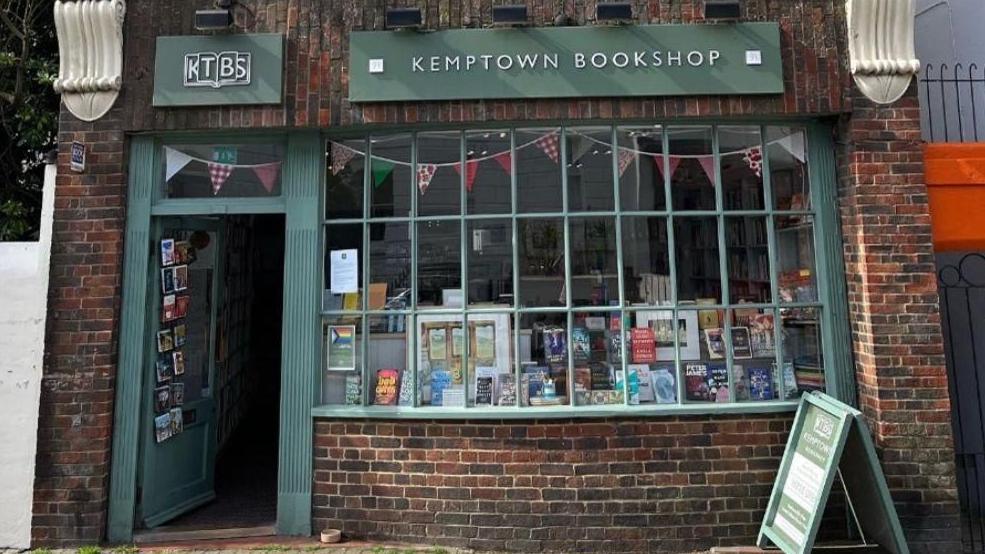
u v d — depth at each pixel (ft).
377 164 16.47
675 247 16.06
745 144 16.38
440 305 16.10
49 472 15.24
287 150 16.38
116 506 15.47
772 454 15.37
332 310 16.29
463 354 15.89
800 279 16.26
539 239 16.07
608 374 15.80
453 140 16.30
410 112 15.76
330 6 16.10
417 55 15.75
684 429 15.37
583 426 15.34
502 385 15.76
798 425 14.84
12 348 15.49
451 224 16.19
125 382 15.76
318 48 15.99
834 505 15.47
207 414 18.70
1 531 15.12
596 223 16.07
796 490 14.10
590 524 15.11
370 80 15.72
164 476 16.79
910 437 14.89
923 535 14.69
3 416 15.37
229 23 15.85
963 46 19.38
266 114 15.87
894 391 14.94
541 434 15.31
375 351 16.21
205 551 14.80
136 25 16.19
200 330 18.62
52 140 21.40
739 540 15.10
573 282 15.96
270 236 30.45
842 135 15.98
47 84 21.21
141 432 15.94
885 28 15.79
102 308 15.61
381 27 15.98
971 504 17.99
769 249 16.21
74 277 15.67
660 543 15.06
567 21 15.72
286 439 15.80
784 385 15.85
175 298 17.17
